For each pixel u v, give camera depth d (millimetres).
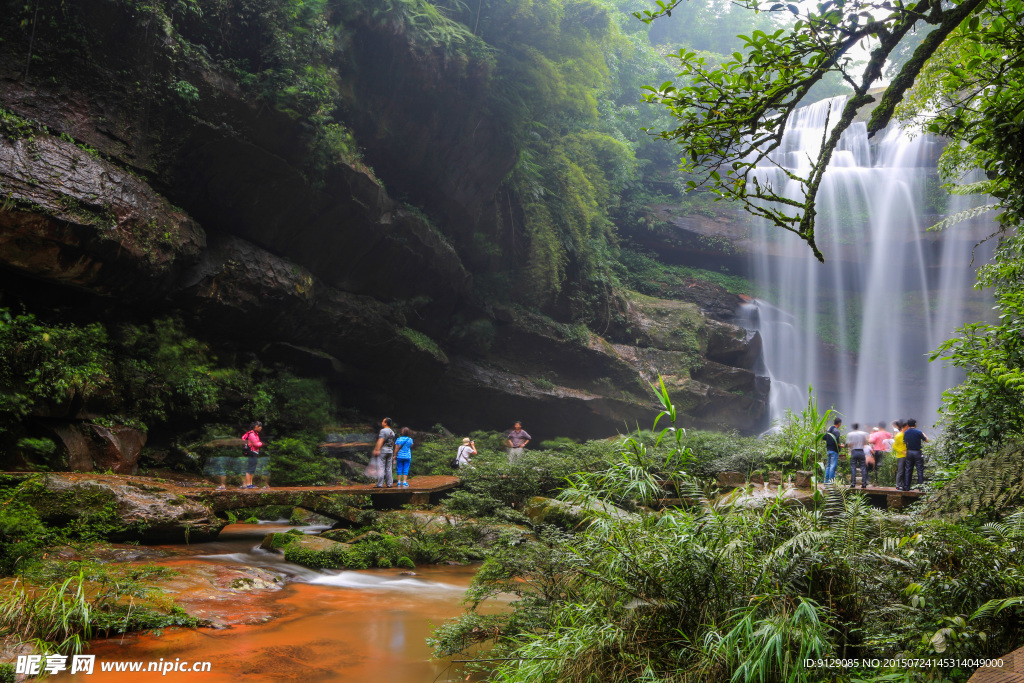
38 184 11141
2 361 11148
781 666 3252
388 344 19094
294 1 14828
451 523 12000
